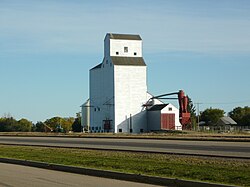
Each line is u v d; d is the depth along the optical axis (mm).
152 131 107938
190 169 21875
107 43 111250
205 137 62938
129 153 33312
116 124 107812
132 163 25734
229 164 23562
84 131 117938
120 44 111000
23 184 18875
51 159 30531
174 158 28047
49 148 42406
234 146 40062
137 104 110062
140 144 46812
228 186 16578
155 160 27062
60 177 21641
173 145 43594
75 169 24594
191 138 58875
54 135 84125
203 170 21297
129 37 111875
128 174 20875
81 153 34656
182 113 103562
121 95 108750
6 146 48188
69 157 31438
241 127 126312
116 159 28500
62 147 43719
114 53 110750
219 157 28266
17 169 26234
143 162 26047
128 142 51938
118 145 45656
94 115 115312
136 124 109562
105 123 110562
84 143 51469
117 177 21438
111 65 109500
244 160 25891
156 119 107938
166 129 106500
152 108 110250
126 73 109375
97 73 114750
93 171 23109
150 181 19625
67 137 73250
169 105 107812
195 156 29391
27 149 41812
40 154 35250
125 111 108875
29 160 30297
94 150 37969
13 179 20781
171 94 109438
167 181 18875
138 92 110250
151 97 111625
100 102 113312
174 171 21422
